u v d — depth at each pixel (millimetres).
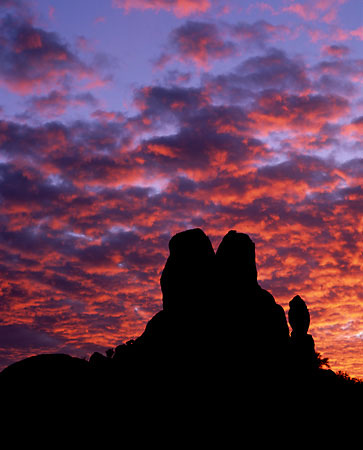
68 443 25094
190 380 30844
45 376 28688
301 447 26922
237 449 26406
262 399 30156
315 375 34375
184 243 38625
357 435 27906
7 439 24812
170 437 26516
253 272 38062
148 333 35719
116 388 29594
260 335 34188
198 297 35969
